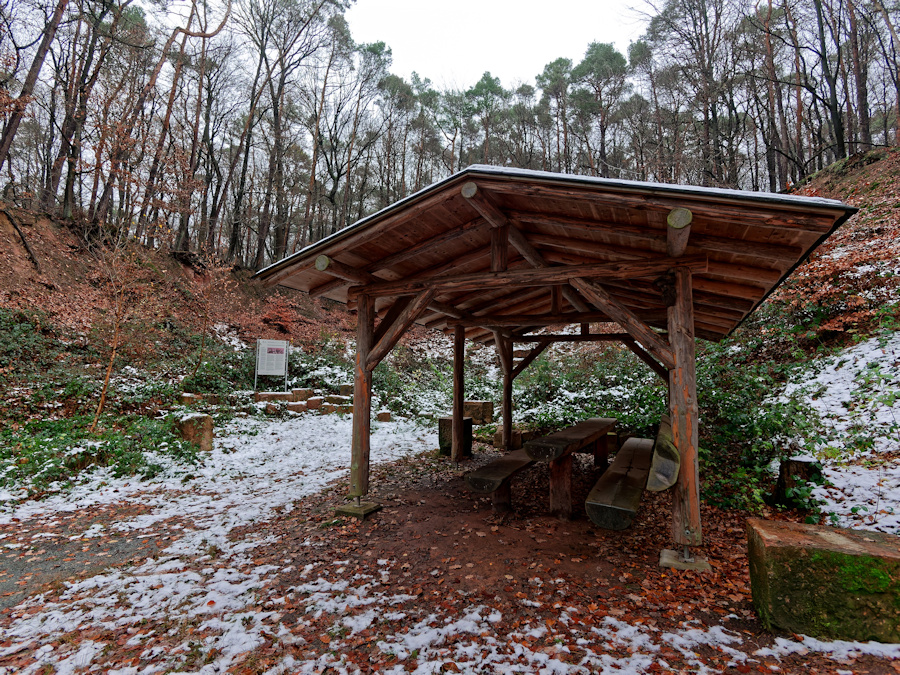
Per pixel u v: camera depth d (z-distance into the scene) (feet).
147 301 30.68
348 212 78.84
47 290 32.30
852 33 53.11
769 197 8.49
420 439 29.89
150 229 41.34
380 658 7.70
